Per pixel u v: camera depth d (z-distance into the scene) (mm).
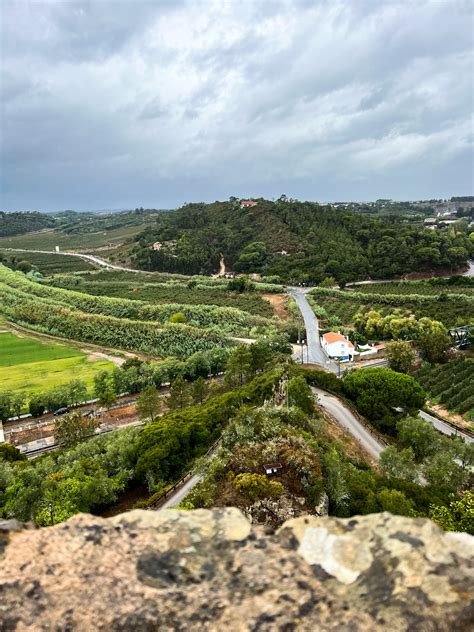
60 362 105938
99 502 40125
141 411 68438
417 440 49594
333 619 6738
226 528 8445
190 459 47062
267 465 33281
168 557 7855
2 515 38781
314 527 8312
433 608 6676
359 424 58188
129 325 122312
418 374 89500
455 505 30312
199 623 6844
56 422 63156
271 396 59094
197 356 93812
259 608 6992
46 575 7531
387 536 7902
